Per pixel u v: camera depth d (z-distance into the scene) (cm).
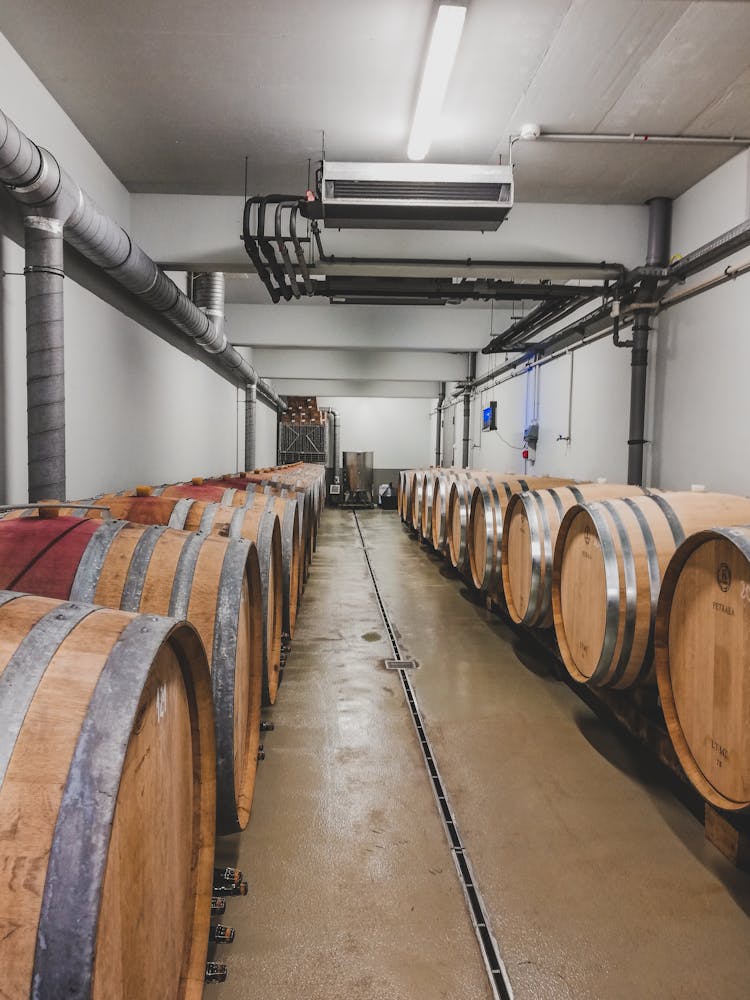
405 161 535
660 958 187
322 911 206
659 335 613
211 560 205
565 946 192
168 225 608
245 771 235
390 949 190
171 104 452
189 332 713
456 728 345
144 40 379
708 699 230
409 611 600
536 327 869
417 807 267
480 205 468
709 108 447
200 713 148
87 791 88
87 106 455
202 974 143
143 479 648
